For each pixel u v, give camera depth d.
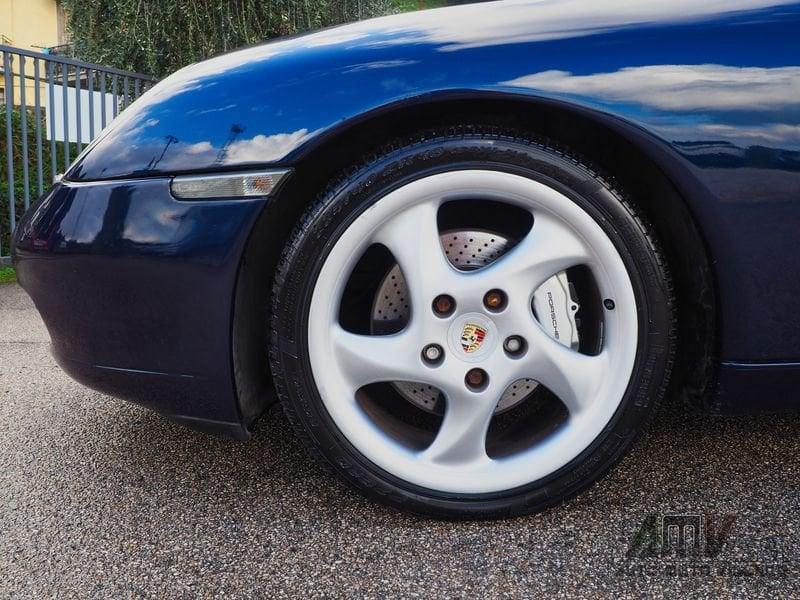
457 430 1.29
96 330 1.32
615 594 1.08
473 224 1.38
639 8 1.23
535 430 1.37
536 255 1.24
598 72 1.17
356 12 6.50
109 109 5.06
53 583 1.15
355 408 1.30
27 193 4.38
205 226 1.21
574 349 1.31
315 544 1.25
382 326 1.39
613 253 1.23
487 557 1.19
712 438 1.67
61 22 12.15
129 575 1.17
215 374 1.27
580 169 1.21
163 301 1.25
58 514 1.38
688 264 1.29
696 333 1.30
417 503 1.29
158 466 1.60
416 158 1.21
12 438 1.80
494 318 1.25
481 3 1.33
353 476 1.29
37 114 4.41
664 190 1.26
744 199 1.16
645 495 1.40
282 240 1.39
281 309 1.25
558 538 1.25
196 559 1.21
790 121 1.15
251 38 5.79
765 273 1.19
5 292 3.96
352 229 1.23
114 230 1.25
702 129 1.15
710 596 1.07
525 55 1.19
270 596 1.10
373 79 1.21
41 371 2.45
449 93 1.17
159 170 1.25
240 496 1.44
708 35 1.19
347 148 1.32
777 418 1.79
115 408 2.03
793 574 1.12
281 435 1.77
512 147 1.21
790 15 1.20
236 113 1.24
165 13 5.71
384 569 1.17
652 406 1.27
